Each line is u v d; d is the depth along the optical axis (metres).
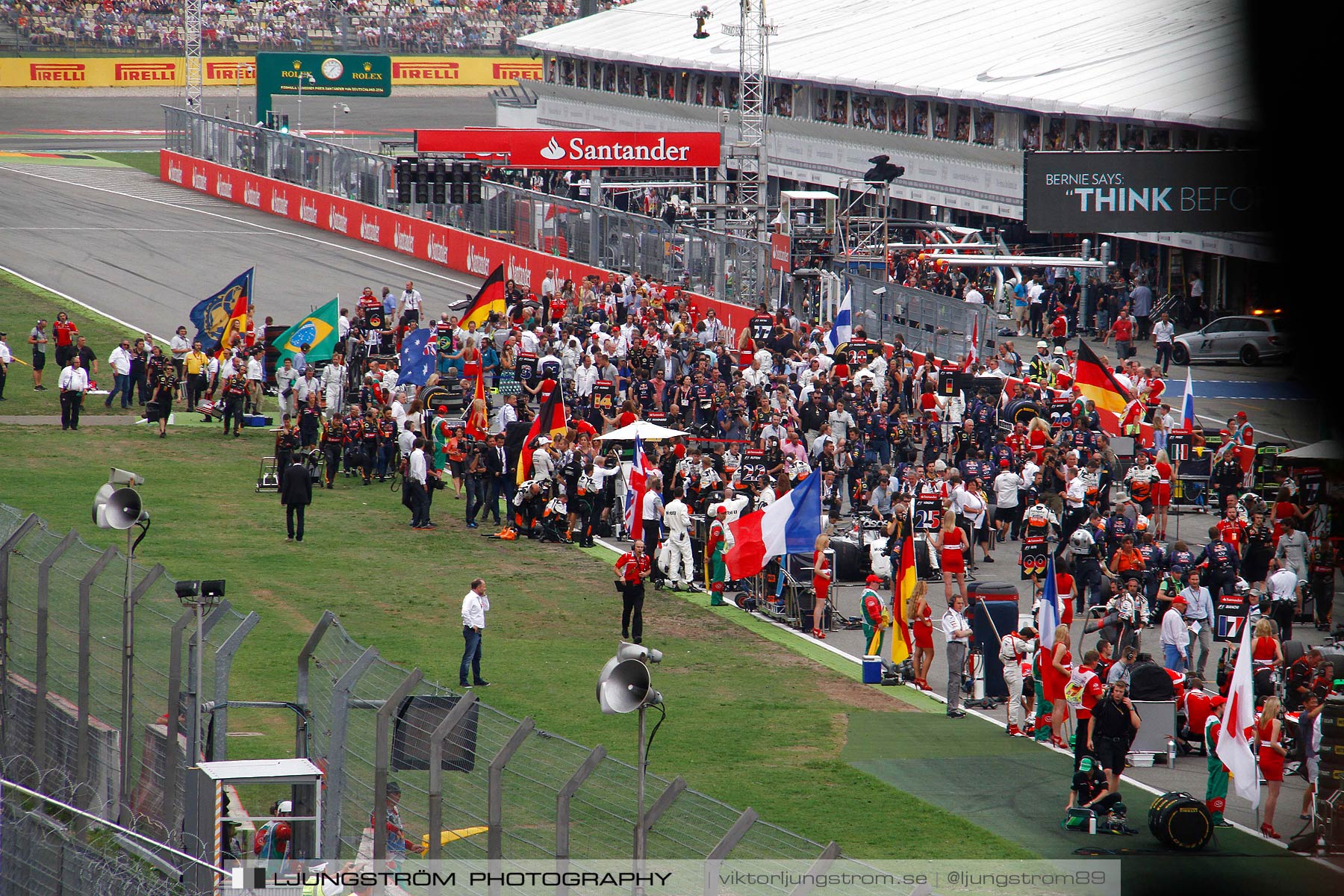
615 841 40.81
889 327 139.25
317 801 44.03
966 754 63.47
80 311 158.88
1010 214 165.50
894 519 87.12
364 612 80.06
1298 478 85.62
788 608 82.25
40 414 124.81
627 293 147.62
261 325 155.62
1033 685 65.94
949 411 113.00
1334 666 63.44
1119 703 55.50
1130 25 181.12
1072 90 157.12
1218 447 102.38
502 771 39.06
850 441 104.69
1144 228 129.25
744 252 150.00
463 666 69.38
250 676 67.75
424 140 177.62
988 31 196.12
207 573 85.44
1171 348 133.62
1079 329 149.38
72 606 51.38
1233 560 77.44
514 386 122.88
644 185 181.12
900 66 188.62
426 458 97.94
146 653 48.97
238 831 43.56
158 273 177.38
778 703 69.31
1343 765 53.66
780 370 125.31
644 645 77.25
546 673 71.88
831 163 196.62
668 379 123.94
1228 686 66.31
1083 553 81.25
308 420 109.38
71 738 50.19
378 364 123.50
